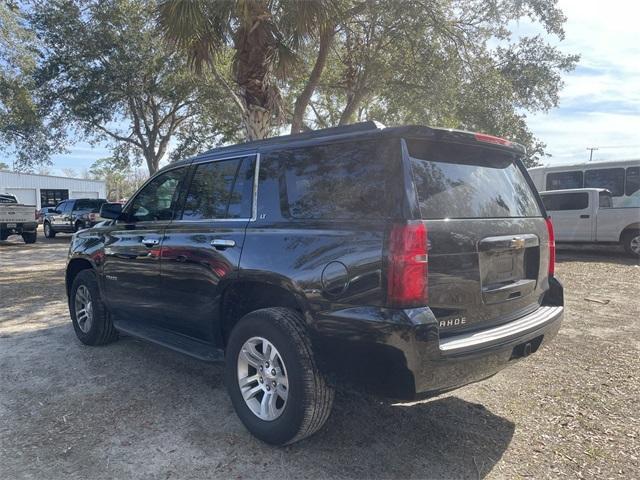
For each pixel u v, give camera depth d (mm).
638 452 3133
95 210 20750
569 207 12945
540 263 3582
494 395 4004
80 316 5379
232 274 3436
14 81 17094
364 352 2727
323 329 2883
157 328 4441
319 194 3131
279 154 3451
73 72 18609
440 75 12336
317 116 20375
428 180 2889
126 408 3764
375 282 2682
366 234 2768
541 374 4445
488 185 3303
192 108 21922
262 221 3406
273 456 3082
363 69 13508
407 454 3113
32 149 21938
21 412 3705
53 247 17094
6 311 6980
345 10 10258
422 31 11281
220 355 3703
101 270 4953
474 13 12273
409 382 2635
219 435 3350
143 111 21875
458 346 2744
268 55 8875
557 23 12117
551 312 3510
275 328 3066
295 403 2969
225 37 8969
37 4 18125
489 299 3068
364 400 3867
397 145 2836
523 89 17500
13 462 3027
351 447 3191
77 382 4273
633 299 7520
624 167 13219
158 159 23094
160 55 18125
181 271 3916
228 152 3877
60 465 2994
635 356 4902
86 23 18344
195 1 8086
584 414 3660
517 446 3209
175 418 3598
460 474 2896
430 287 2711
